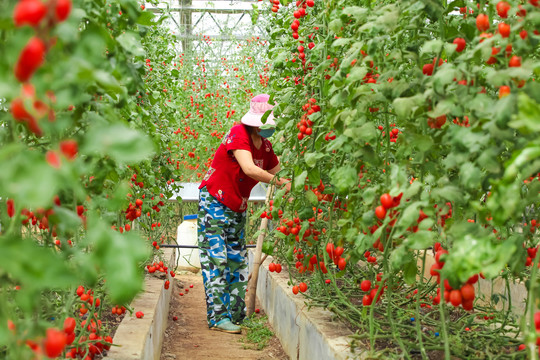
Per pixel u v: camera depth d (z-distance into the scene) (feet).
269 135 12.46
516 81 4.97
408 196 5.54
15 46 2.92
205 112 27.58
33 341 3.58
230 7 30.35
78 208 5.21
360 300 10.93
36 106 2.95
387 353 7.55
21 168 2.64
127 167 8.18
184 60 29.91
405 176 5.79
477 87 5.53
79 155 5.27
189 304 16.38
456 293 5.21
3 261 2.76
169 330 13.58
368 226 6.48
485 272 4.49
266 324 14.03
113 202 4.08
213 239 12.98
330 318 9.59
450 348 7.35
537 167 4.45
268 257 16.24
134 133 2.86
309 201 9.24
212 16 31.22
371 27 6.05
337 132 7.70
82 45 3.30
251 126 12.88
